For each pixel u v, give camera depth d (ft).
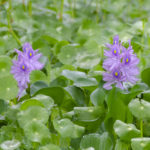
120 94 4.96
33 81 5.24
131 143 4.58
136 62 4.93
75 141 4.92
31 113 4.62
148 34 6.60
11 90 4.87
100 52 6.22
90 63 5.80
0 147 4.45
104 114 4.97
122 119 5.02
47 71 5.61
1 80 4.87
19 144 4.47
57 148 4.45
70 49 5.91
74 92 5.14
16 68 4.95
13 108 4.80
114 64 4.93
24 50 4.97
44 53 6.07
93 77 5.22
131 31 6.79
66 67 5.66
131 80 4.94
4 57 5.16
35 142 4.66
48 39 6.47
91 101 5.00
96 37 6.42
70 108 5.17
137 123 5.07
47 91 4.95
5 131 4.73
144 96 5.01
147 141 4.54
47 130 4.52
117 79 4.96
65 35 7.02
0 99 4.99
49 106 4.77
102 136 4.75
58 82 5.38
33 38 6.69
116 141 4.83
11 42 6.19
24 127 4.50
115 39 4.99
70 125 4.62
